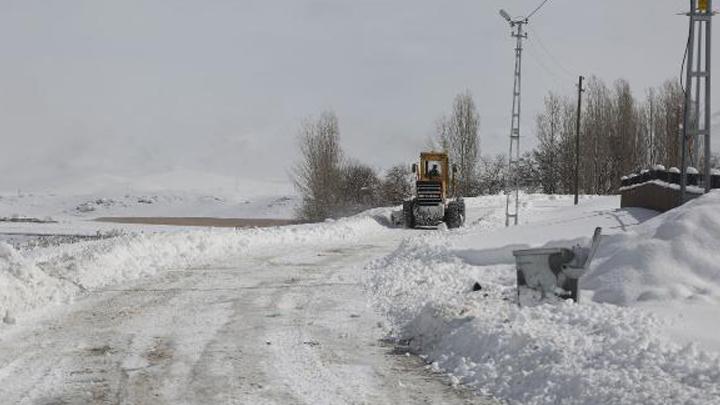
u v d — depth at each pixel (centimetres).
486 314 1068
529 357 859
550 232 2098
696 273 1220
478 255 1845
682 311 1047
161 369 915
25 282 1392
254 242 2628
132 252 1977
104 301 1428
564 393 751
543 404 746
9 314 1213
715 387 691
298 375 888
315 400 782
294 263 2119
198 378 871
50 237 3862
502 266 1705
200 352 1009
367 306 1392
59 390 820
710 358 782
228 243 2467
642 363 774
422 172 3888
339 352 1016
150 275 1812
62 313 1297
